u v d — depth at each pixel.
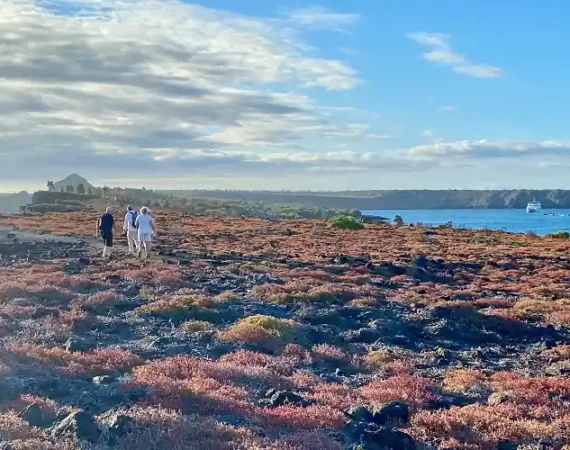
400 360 18.62
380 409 12.33
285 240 57.25
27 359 14.56
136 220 38.06
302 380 15.19
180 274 30.62
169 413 10.85
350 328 23.25
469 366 18.88
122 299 24.30
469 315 26.31
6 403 11.10
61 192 136.75
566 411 13.47
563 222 198.25
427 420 12.15
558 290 34.78
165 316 22.02
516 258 50.19
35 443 9.09
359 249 51.12
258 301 26.06
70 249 42.28
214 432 10.14
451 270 42.19
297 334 20.58
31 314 20.81
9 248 41.31
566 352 21.03
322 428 11.15
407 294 30.36
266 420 11.33
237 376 14.55
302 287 29.12
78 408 11.05
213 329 20.34
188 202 151.25
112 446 9.54
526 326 25.41
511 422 12.34
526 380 16.02
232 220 89.12
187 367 14.82
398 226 86.06
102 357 15.39
